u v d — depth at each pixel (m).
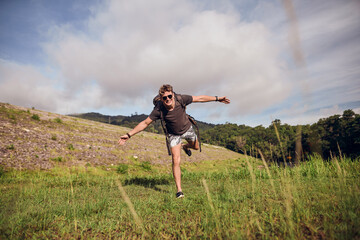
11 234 1.74
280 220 1.77
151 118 3.41
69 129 24.61
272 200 2.44
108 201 2.88
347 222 1.60
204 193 3.11
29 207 2.51
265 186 3.35
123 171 14.09
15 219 2.04
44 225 2.00
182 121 3.42
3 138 13.64
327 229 1.54
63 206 2.58
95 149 19.00
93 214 2.39
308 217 1.74
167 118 3.38
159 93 3.24
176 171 3.27
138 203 2.66
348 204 1.79
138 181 5.16
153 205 2.67
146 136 44.12
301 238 1.48
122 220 2.18
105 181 5.80
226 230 1.64
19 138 14.73
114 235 1.84
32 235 1.83
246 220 1.80
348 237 1.36
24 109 28.83
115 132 34.75
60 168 11.51
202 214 2.20
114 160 17.33
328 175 3.55
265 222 1.83
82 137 22.38
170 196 2.99
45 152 13.68
